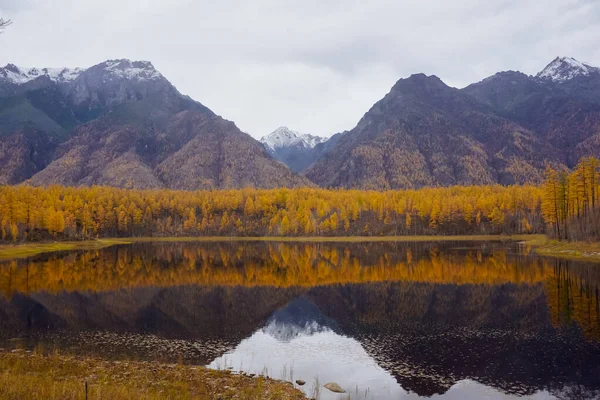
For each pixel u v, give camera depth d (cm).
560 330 3991
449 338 3891
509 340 3756
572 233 10650
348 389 2727
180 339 3925
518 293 5722
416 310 5059
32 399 1881
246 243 18712
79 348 3575
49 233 15838
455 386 2792
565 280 6519
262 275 8081
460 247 13850
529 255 10244
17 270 8538
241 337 4012
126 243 18962
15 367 2592
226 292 6356
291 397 2445
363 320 4659
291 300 5794
